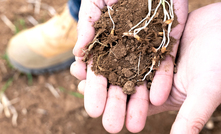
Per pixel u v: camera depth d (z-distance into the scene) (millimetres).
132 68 289
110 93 281
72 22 390
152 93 276
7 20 493
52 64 442
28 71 441
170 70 284
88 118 416
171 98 289
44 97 429
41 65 436
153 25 292
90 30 296
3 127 408
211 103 239
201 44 271
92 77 285
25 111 419
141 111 275
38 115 417
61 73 456
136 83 287
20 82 442
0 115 415
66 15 389
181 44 298
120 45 289
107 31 296
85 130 410
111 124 265
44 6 517
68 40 412
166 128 409
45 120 414
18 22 495
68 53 435
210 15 285
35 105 424
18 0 513
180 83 276
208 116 238
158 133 407
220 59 250
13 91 433
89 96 274
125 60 290
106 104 276
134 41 290
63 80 447
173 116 414
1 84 437
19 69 438
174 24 295
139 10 296
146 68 288
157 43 289
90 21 299
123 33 286
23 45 421
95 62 291
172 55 290
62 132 409
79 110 421
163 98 274
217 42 259
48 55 426
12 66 443
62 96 430
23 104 423
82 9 307
